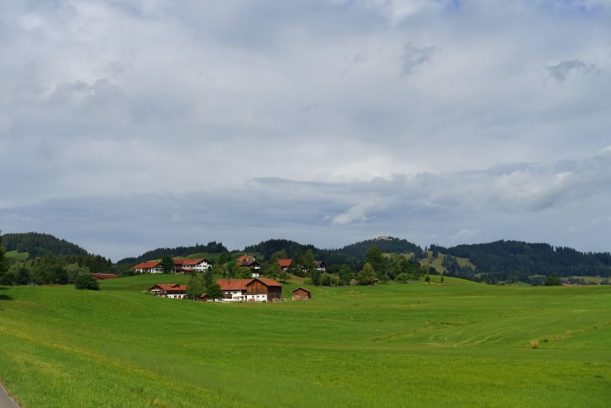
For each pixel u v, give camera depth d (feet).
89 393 71.92
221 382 134.41
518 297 562.66
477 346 249.75
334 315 404.77
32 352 108.37
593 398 138.62
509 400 136.56
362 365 185.78
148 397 79.61
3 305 326.03
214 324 336.49
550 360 198.29
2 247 398.01
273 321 362.33
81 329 270.26
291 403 120.88
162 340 261.44
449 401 135.13
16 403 63.82
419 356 209.87
